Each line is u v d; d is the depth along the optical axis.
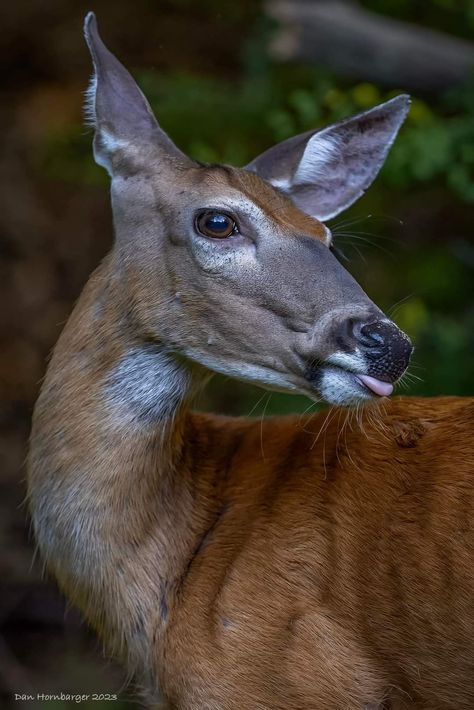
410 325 13.22
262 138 15.62
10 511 14.93
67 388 8.53
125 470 8.38
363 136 9.52
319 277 7.88
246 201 8.11
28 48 20.53
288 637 7.92
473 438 7.95
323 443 8.43
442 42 15.88
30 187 18.31
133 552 8.36
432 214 16.14
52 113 19.16
